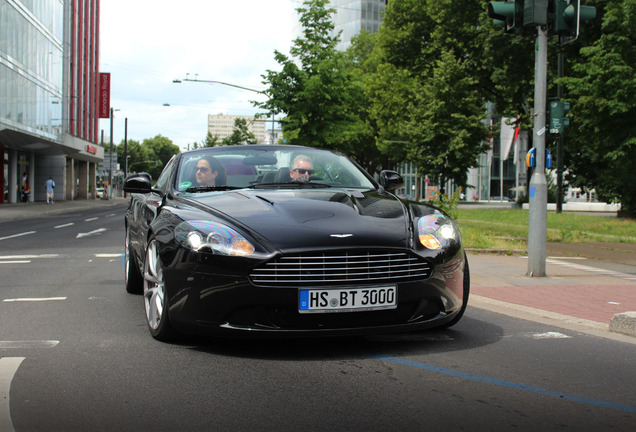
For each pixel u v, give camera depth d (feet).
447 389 10.73
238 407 9.70
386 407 9.74
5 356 12.87
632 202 78.95
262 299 12.12
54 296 21.12
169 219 14.01
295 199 14.62
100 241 46.55
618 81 71.15
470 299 20.97
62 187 166.81
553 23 26.63
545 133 26.99
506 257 36.11
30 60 134.62
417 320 13.07
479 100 118.32
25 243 44.68
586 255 40.45
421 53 128.98
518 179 225.97
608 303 20.25
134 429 8.75
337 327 12.51
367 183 17.81
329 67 89.40
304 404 9.85
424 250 13.07
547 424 9.09
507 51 102.17
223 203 14.37
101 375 11.47
